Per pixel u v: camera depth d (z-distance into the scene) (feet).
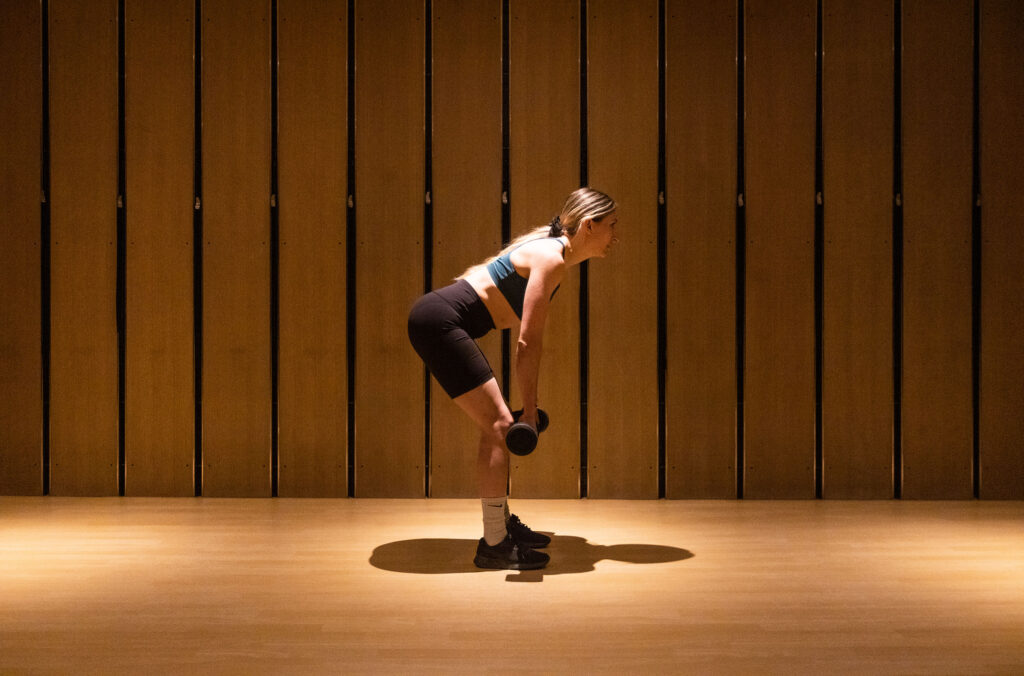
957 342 13.56
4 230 13.65
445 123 13.66
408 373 13.67
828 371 13.61
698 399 13.64
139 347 13.67
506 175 13.80
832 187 13.58
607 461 13.66
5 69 13.62
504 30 13.80
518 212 13.66
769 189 13.58
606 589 8.56
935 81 13.52
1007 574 9.16
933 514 12.46
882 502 13.39
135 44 13.65
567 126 13.64
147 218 13.66
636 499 13.65
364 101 13.66
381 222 13.66
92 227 13.67
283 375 13.70
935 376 13.56
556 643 6.98
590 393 13.67
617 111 13.61
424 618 7.63
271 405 13.75
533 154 13.64
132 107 13.65
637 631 7.28
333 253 13.67
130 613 7.79
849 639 7.09
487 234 13.70
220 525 11.69
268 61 13.66
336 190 13.67
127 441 13.71
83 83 13.65
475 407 9.31
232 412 13.70
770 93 13.56
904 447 13.61
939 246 13.56
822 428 13.65
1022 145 13.50
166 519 12.07
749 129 13.60
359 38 13.65
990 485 13.56
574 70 13.64
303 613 7.79
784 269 13.60
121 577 9.03
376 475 13.71
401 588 8.60
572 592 8.45
